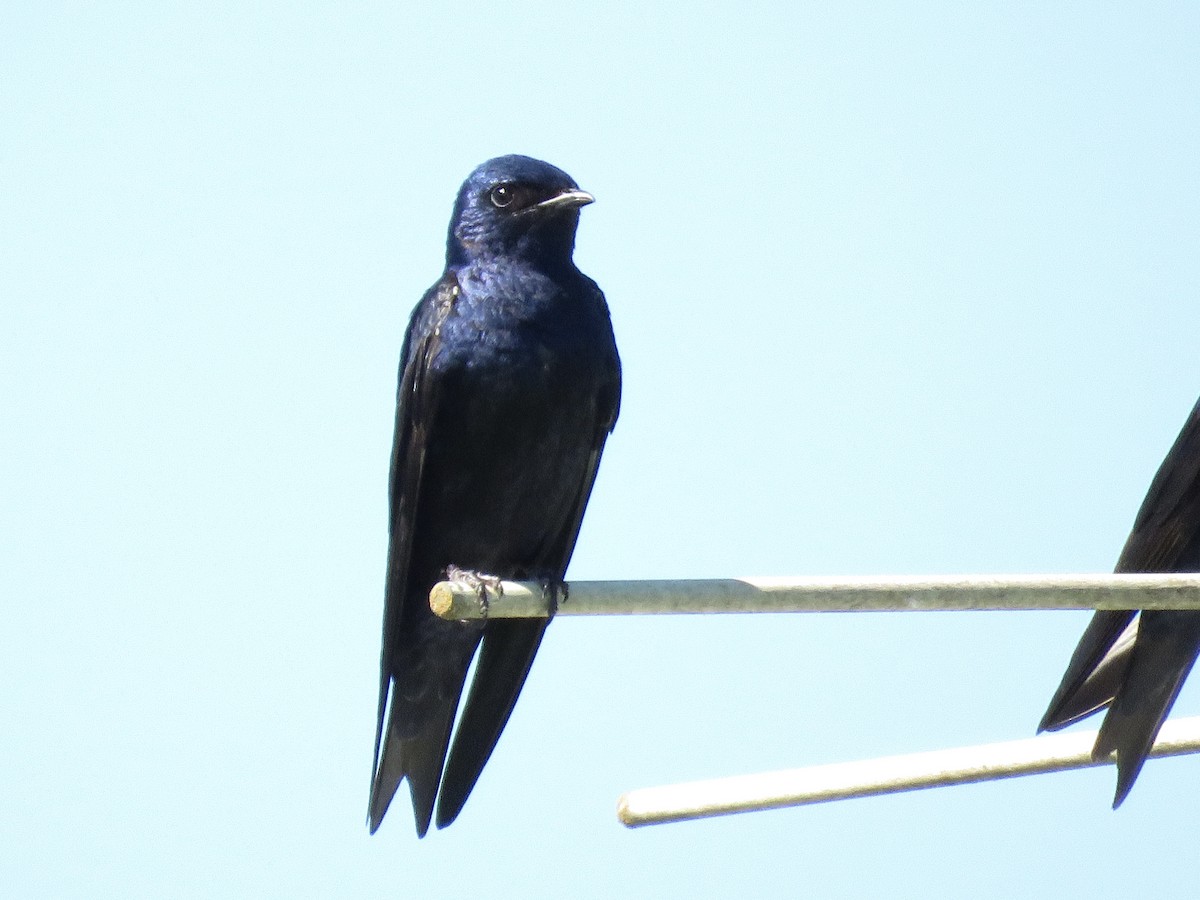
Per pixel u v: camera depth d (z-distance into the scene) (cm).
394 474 1159
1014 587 755
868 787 766
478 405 1135
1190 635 946
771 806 765
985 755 783
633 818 768
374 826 1154
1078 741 804
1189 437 1022
